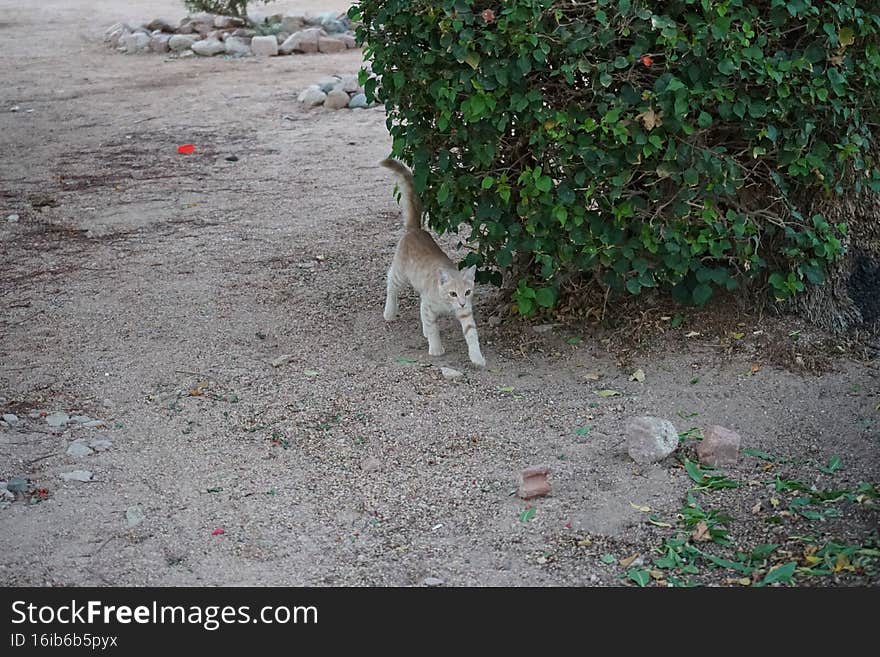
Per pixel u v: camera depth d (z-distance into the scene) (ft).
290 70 41.65
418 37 17.80
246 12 50.75
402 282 19.47
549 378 18.38
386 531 15.96
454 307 18.48
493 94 17.66
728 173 17.85
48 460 16.97
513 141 18.40
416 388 18.21
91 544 15.81
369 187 25.20
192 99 36.40
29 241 22.88
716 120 18.16
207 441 17.29
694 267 18.25
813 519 15.79
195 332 19.58
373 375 18.51
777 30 17.71
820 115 18.06
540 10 17.40
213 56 46.06
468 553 15.66
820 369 18.20
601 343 18.85
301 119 32.89
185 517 16.15
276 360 18.88
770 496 16.19
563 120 17.70
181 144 30.01
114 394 18.21
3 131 32.24
